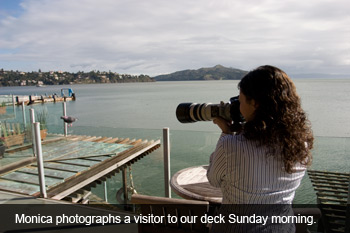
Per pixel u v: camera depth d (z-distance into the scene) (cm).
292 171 137
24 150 506
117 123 3278
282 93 133
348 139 294
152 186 396
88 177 457
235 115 153
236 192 142
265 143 132
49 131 528
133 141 417
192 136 359
